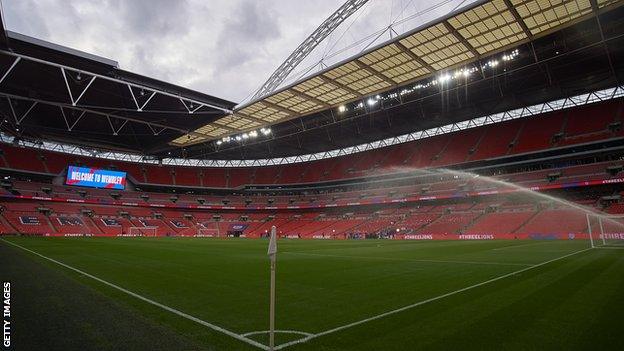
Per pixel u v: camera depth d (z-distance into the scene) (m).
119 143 56.94
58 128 49.38
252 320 5.85
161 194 65.12
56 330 4.83
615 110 41.88
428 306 6.73
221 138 56.81
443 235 42.97
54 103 37.31
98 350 4.11
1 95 35.19
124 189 62.00
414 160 54.94
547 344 4.55
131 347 4.23
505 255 17.80
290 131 54.12
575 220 37.19
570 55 33.06
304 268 13.17
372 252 21.20
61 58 30.78
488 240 35.72
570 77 38.00
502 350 4.34
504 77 37.66
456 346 4.49
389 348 4.45
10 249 19.30
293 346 4.59
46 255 16.81
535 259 15.49
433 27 28.42
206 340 4.85
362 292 8.30
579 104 45.25
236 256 18.38
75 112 43.75
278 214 66.31
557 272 11.10
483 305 6.73
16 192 50.50
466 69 34.75
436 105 45.09
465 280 9.91
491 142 49.31
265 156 70.75
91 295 7.29
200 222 63.50
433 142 55.88
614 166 38.56
